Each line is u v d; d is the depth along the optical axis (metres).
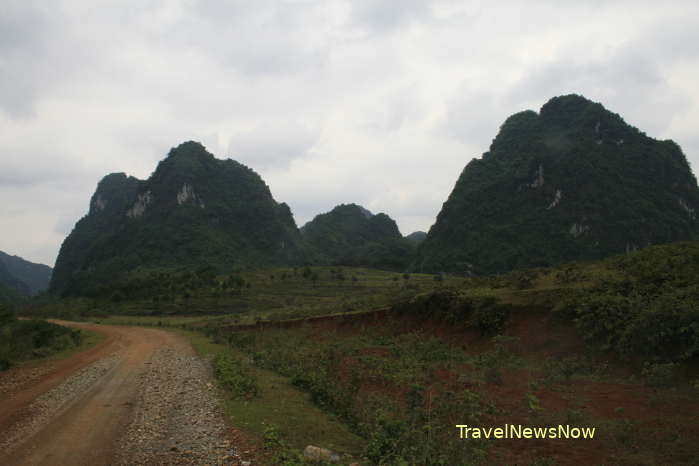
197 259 155.00
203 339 35.72
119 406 12.25
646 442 8.00
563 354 15.95
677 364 11.70
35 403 12.68
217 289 82.81
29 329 31.12
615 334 14.45
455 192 160.62
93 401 12.89
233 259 160.62
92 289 123.12
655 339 12.80
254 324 43.03
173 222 173.38
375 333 27.92
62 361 22.36
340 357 18.41
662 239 106.38
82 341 33.19
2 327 29.83
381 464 7.43
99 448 8.68
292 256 190.00
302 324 35.72
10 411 11.80
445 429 9.06
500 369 14.72
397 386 13.77
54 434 9.63
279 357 20.09
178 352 26.06
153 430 9.89
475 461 7.70
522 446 8.48
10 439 9.37
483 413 10.27
